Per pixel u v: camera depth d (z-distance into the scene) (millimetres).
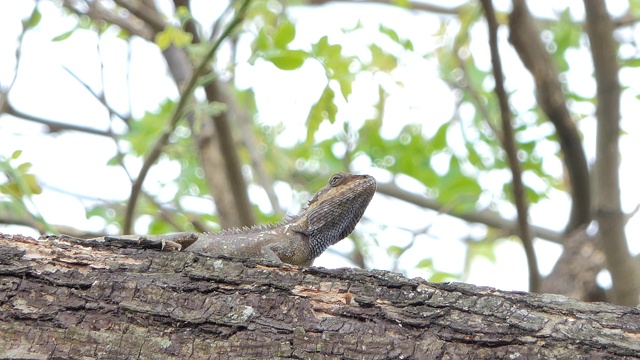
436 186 19156
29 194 12422
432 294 7664
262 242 11219
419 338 7375
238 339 7312
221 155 15039
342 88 13469
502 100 13445
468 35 17406
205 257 7891
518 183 13805
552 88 14797
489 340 7336
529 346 7324
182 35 12664
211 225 18062
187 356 7234
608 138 13688
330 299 7613
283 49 13359
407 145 18969
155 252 7938
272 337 7336
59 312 7363
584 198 15781
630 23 17172
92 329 7312
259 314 7461
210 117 14672
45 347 7195
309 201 12023
